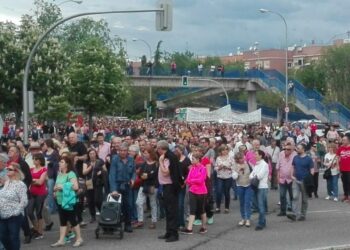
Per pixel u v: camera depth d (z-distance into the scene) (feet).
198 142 63.57
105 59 136.77
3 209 35.35
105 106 136.67
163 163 45.37
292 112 234.58
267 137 113.91
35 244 43.88
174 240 45.16
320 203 68.39
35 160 45.52
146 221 54.75
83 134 101.14
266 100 231.91
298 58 495.00
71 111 136.15
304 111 227.20
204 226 48.78
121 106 143.02
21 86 101.50
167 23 72.95
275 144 79.87
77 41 246.06
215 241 45.21
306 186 55.52
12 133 106.73
